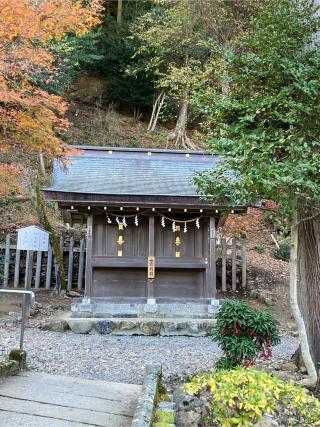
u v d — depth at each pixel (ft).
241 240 41.47
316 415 9.23
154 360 19.84
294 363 17.10
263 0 40.93
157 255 30.42
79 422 10.44
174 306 29.30
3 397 12.10
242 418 9.14
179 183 31.78
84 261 39.65
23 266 40.32
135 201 28.09
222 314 13.87
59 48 43.34
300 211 14.23
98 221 30.35
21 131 23.39
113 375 16.90
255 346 13.46
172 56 55.88
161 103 68.13
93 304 29.01
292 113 12.42
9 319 27.89
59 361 18.60
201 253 30.60
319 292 15.93
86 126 65.57
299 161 11.93
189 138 65.87
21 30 21.76
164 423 9.64
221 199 15.67
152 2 64.85
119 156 35.68
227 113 13.97
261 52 14.10
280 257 45.98
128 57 66.90
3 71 22.16
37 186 39.91
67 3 23.41
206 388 9.97
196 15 46.83
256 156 11.94
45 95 23.22
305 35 13.88
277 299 35.40
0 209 47.65
